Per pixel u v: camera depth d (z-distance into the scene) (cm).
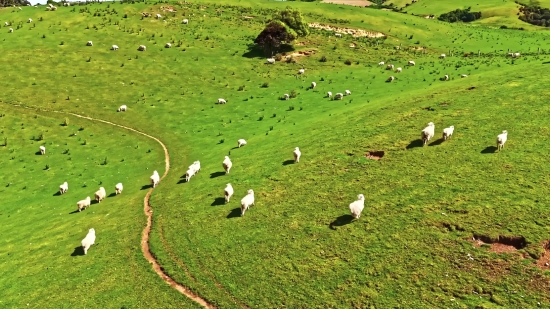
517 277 1731
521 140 2789
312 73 7569
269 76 7506
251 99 6488
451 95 4056
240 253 2331
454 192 2400
